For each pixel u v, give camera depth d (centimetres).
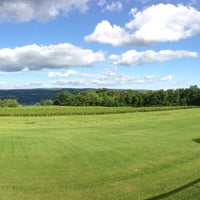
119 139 3219
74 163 1980
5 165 1955
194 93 13288
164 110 8488
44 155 2308
